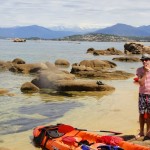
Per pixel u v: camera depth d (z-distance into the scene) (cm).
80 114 1786
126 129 1427
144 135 1234
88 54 8444
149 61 1177
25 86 2628
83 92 2589
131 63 5750
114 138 1097
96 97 2350
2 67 4338
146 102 1187
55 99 2294
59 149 1116
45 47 13575
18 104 2102
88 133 1195
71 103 2131
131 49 8506
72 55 7931
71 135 1236
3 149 1197
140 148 1019
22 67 4081
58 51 10025
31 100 2245
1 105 2061
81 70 3747
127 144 1054
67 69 4534
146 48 8506
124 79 3447
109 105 2025
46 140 1217
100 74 3516
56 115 1784
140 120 1219
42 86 2756
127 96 2369
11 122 1644
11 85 2966
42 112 1867
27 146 1249
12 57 6781
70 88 2627
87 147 1034
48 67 4003
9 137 1385
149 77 1181
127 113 1764
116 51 8381
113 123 1549
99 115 1739
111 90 2656
